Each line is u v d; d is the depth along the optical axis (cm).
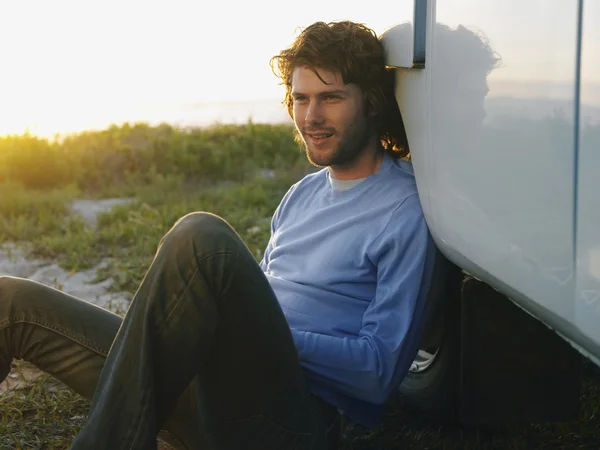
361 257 190
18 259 510
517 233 141
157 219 598
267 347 164
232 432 174
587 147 118
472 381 196
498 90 145
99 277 447
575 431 240
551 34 126
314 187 216
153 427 151
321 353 179
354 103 195
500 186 146
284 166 916
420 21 178
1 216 631
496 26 144
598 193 115
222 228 159
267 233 528
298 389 172
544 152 130
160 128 1132
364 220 193
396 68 202
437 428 247
